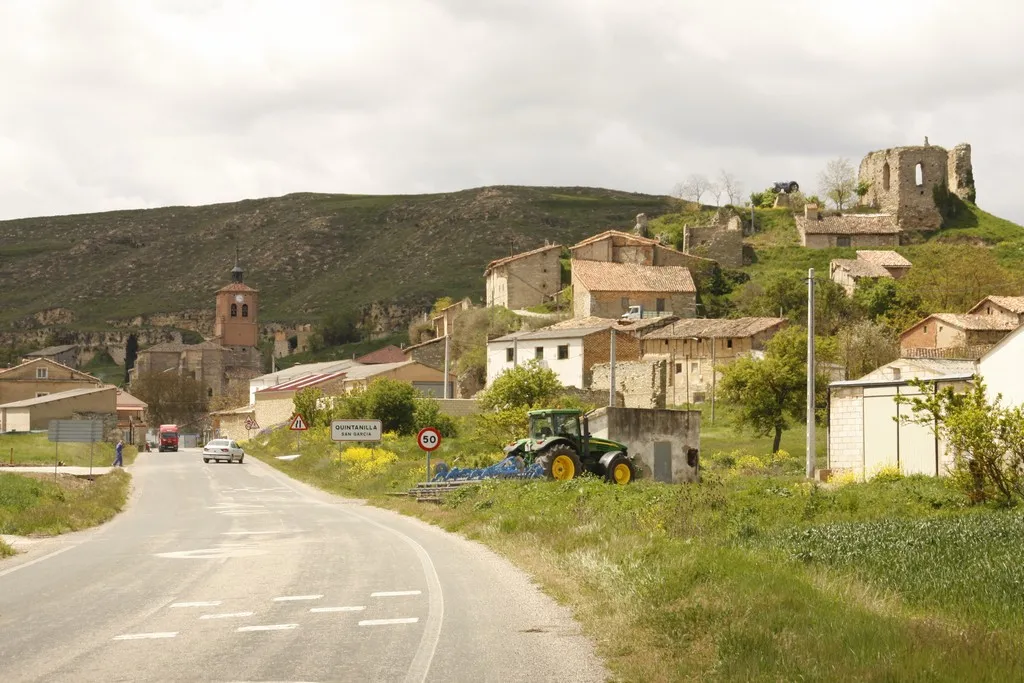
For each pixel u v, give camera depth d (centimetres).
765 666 869
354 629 1122
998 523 1797
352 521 2727
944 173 14825
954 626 1039
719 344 8369
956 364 5753
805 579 1296
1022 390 3494
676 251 12150
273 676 905
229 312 17350
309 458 5884
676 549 1505
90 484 4228
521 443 3534
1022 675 828
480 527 2245
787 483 3456
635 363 8081
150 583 1505
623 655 974
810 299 4262
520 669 926
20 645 1048
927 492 2694
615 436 4247
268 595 1378
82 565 1733
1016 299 9081
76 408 9044
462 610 1233
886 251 12650
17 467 5153
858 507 2497
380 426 4891
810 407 4219
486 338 10094
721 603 1114
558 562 1565
